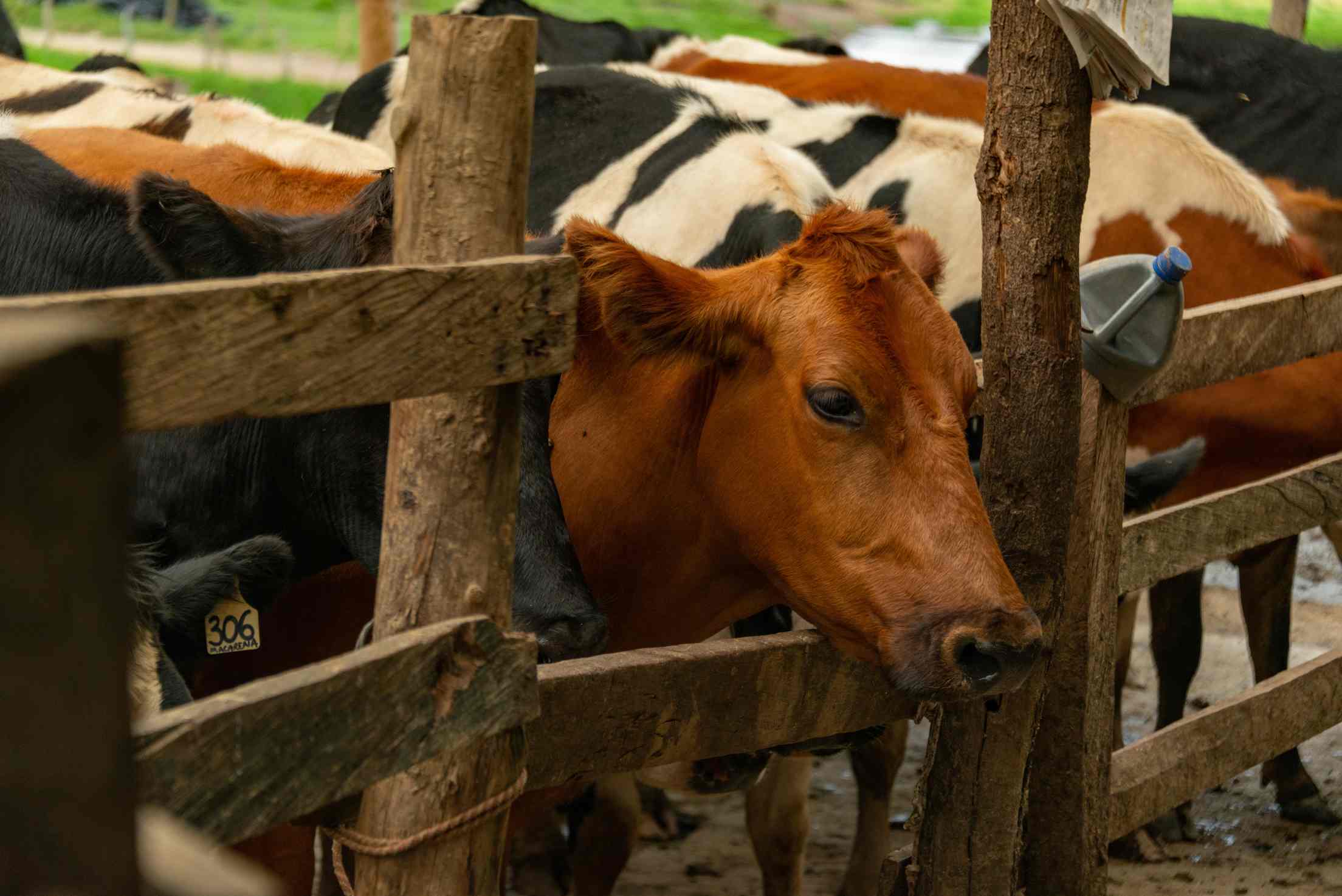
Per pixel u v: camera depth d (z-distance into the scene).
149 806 1.33
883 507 2.51
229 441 2.75
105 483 0.61
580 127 4.85
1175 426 4.76
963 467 2.52
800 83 6.00
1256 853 4.55
